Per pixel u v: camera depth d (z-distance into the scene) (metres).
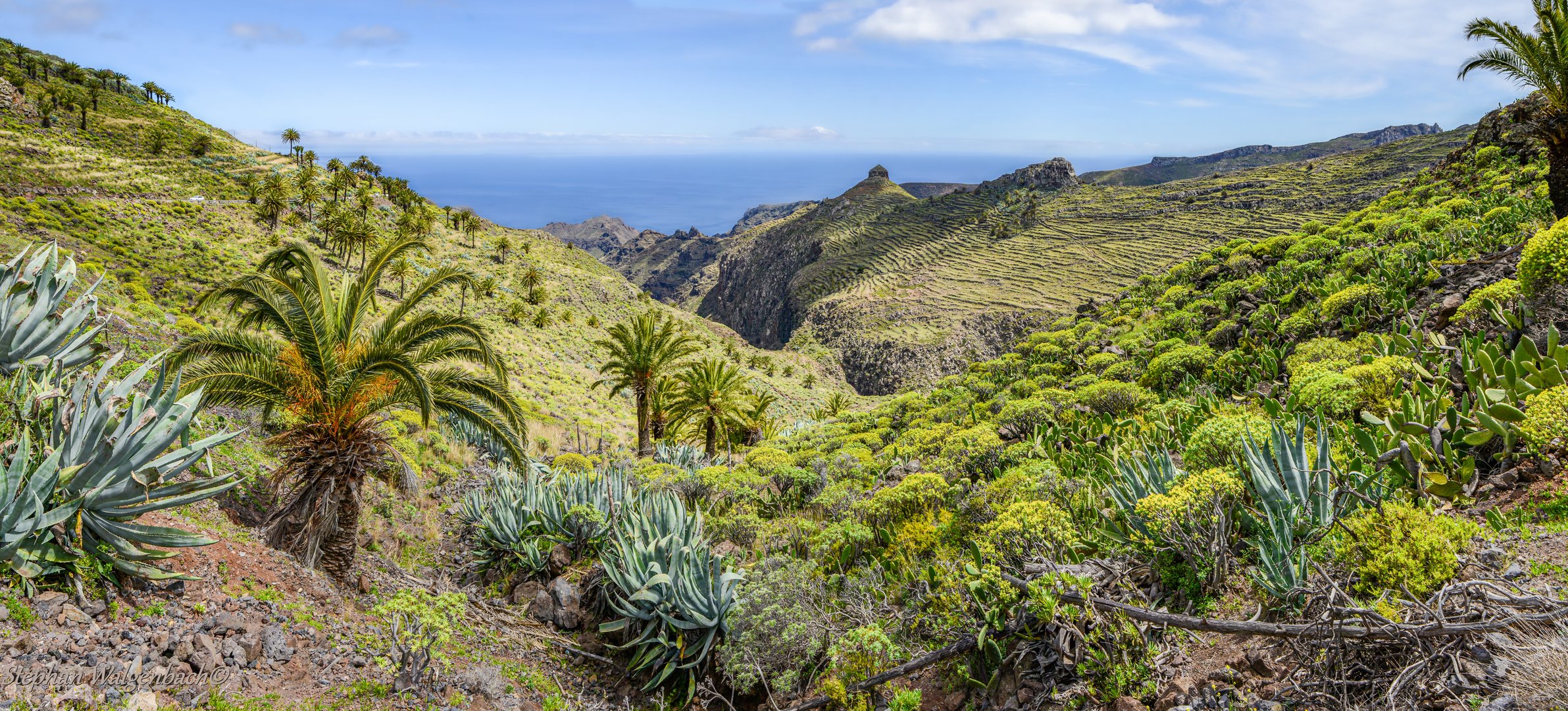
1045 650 4.73
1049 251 184.12
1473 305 8.16
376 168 141.12
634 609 7.42
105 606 4.82
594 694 7.14
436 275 9.52
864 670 5.77
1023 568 5.10
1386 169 154.38
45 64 133.75
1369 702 3.42
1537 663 2.83
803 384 97.25
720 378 26.83
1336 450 5.67
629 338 24.30
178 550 5.91
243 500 9.01
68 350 6.91
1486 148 23.17
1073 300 145.62
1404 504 4.32
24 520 4.46
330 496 8.05
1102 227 191.00
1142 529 5.14
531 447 21.38
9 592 4.38
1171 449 7.85
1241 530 4.93
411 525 11.65
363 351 8.65
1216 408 9.00
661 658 7.10
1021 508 5.74
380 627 6.86
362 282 9.02
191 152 114.25
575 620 8.34
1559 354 5.65
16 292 6.49
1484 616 3.37
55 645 4.24
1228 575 4.64
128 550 5.09
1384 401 6.73
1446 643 3.33
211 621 5.27
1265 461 4.99
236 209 92.56
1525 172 18.25
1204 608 4.52
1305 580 4.16
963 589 5.46
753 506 10.84
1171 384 12.47
